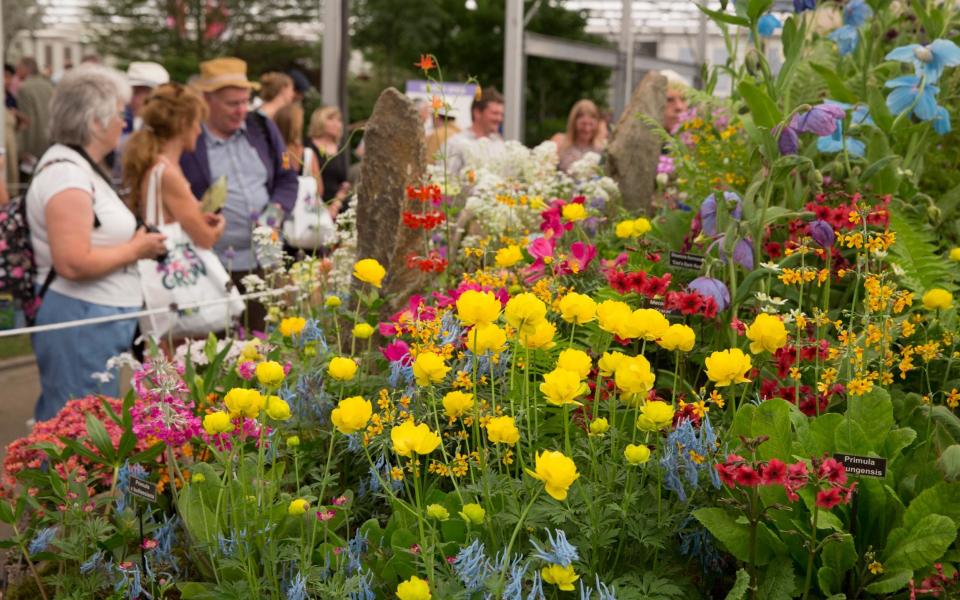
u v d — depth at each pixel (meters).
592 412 2.32
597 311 2.12
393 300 3.50
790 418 2.13
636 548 2.05
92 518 2.37
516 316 1.95
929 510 1.97
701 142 4.19
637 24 22.22
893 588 1.92
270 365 2.04
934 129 3.58
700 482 2.06
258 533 2.11
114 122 4.18
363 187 3.74
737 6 3.27
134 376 2.88
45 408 4.22
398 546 1.97
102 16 12.51
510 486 2.04
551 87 20.56
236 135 5.64
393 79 17.50
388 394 2.55
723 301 2.67
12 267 4.16
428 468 2.36
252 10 12.86
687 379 2.87
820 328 2.64
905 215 3.34
